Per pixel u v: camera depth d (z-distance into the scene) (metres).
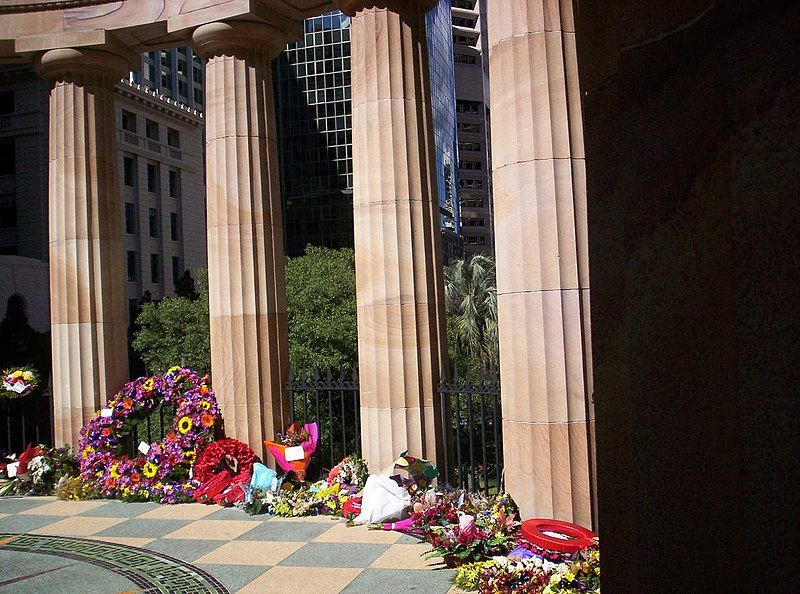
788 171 1.58
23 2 13.02
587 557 6.48
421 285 10.11
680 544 1.84
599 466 2.19
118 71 13.59
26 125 61.34
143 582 7.49
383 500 9.23
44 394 14.28
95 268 13.27
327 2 12.07
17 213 61.50
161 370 34.38
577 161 7.87
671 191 1.87
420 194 10.20
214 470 11.55
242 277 12.09
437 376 10.18
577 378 7.68
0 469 13.44
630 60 2.01
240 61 12.27
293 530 9.34
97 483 12.03
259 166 12.30
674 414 1.86
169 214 72.12
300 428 11.76
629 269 2.00
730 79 1.69
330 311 28.69
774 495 1.59
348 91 70.50
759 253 1.63
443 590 6.75
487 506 8.26
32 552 8.81
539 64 7.86
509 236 8.02
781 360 1.59
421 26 10.53
